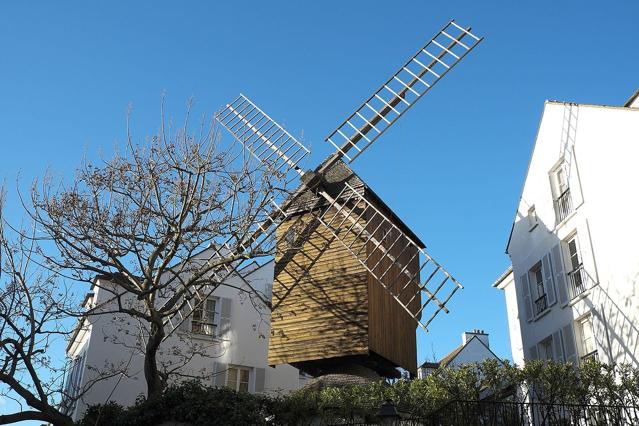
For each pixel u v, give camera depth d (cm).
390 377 2136
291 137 2173
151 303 1617
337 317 1933
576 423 1330
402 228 2298
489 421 1295
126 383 2023
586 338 1858
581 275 1883
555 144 2077
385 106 2173
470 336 3512
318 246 2069
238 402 1561
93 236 1623
